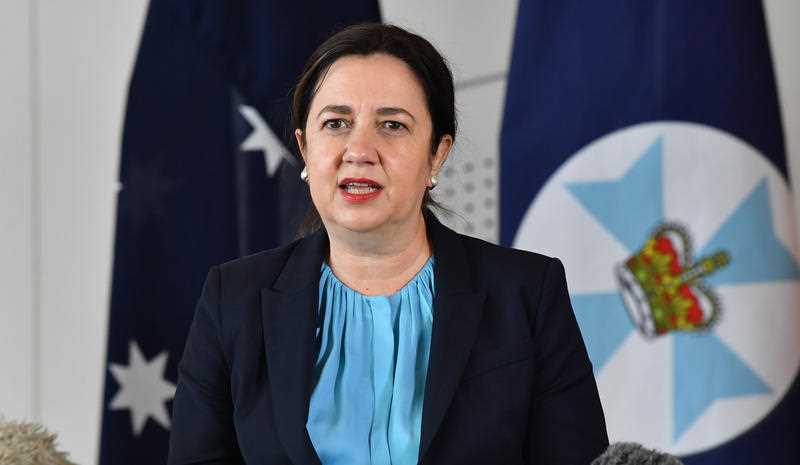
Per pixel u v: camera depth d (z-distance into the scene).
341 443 3.76
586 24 6.96
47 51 9.44
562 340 3.98
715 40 6.71
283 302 4.03
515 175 7.09
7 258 9.48
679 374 6.73
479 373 3.86
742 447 6.64
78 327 9.46
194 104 7.75
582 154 6.93
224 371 4.05
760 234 6.66
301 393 3.81
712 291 6.70
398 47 3.87
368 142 3.75
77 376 9.48
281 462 3.79
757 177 6.65
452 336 3.87
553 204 6.98
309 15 7.74
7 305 9.51
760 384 6.64
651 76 6.82
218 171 7.74
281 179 7.66
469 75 8.62
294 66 7.70
